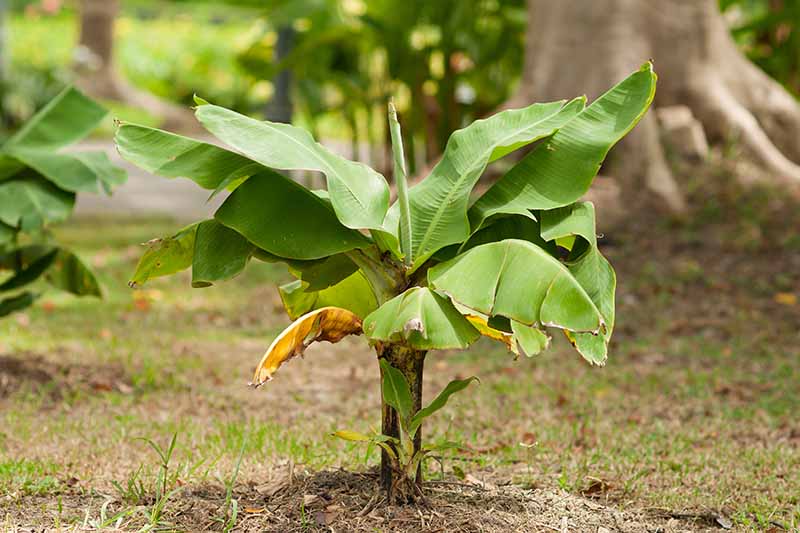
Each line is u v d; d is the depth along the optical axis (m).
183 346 8.99
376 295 4.46
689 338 9.48
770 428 6.77
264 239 4.22
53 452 5.93
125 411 6.98
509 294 3.89
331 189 4.17
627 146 12.76
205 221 4.47
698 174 12.72
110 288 11.43
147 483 5.21
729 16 19.69
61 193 6.80
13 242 7.12
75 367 7.97
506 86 16.16
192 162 4.32
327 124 29.64
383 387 4.43
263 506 4.70
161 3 37.91
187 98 35.06
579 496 5.14
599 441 6.38
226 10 29.61
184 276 12.23
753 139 12.99
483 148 4.53
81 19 33.06
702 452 6.18
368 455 5.40
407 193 4.41
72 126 7.11
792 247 11.58
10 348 8.55
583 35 12.89
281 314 10.48
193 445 6.05
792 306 10.31
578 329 3.74
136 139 4.34
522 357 8.92
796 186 12.67
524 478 5.41
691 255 11.66
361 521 4.41
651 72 4.39
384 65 15.81
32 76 29.69
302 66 15.70
